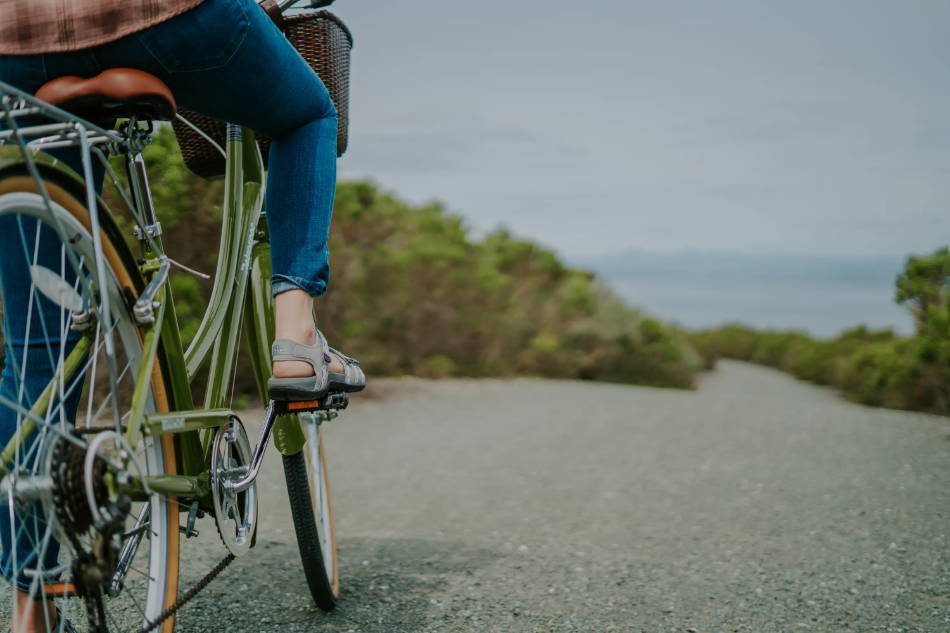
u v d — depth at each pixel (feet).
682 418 24.36
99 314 4.40
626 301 48.01
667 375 44.45
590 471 16.06
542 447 18.76
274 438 7.13
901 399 33.45
